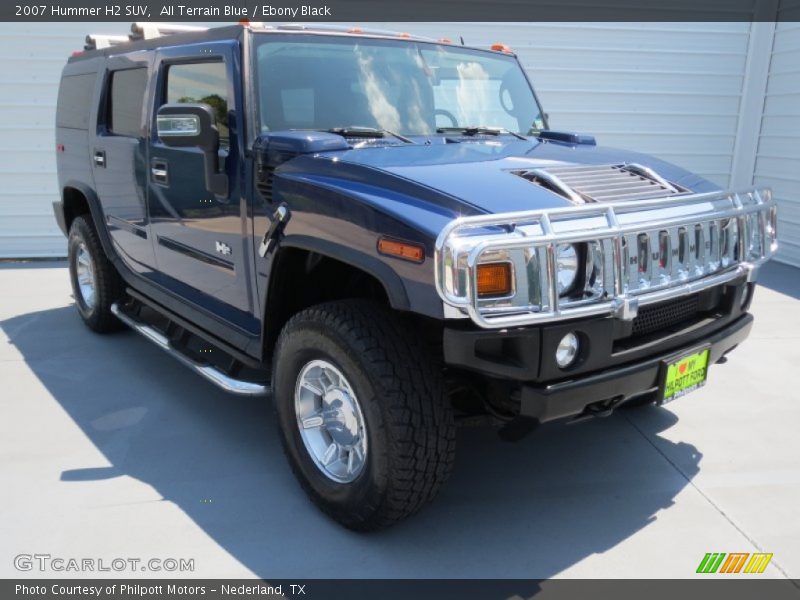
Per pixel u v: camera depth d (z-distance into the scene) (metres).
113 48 4.53
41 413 3.85
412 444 2.45
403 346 2.48
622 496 3.05
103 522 2.81
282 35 3.30
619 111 8.71
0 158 7.82
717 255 2.82
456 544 2.71
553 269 2.24
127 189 4.25
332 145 2.88
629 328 2.54
